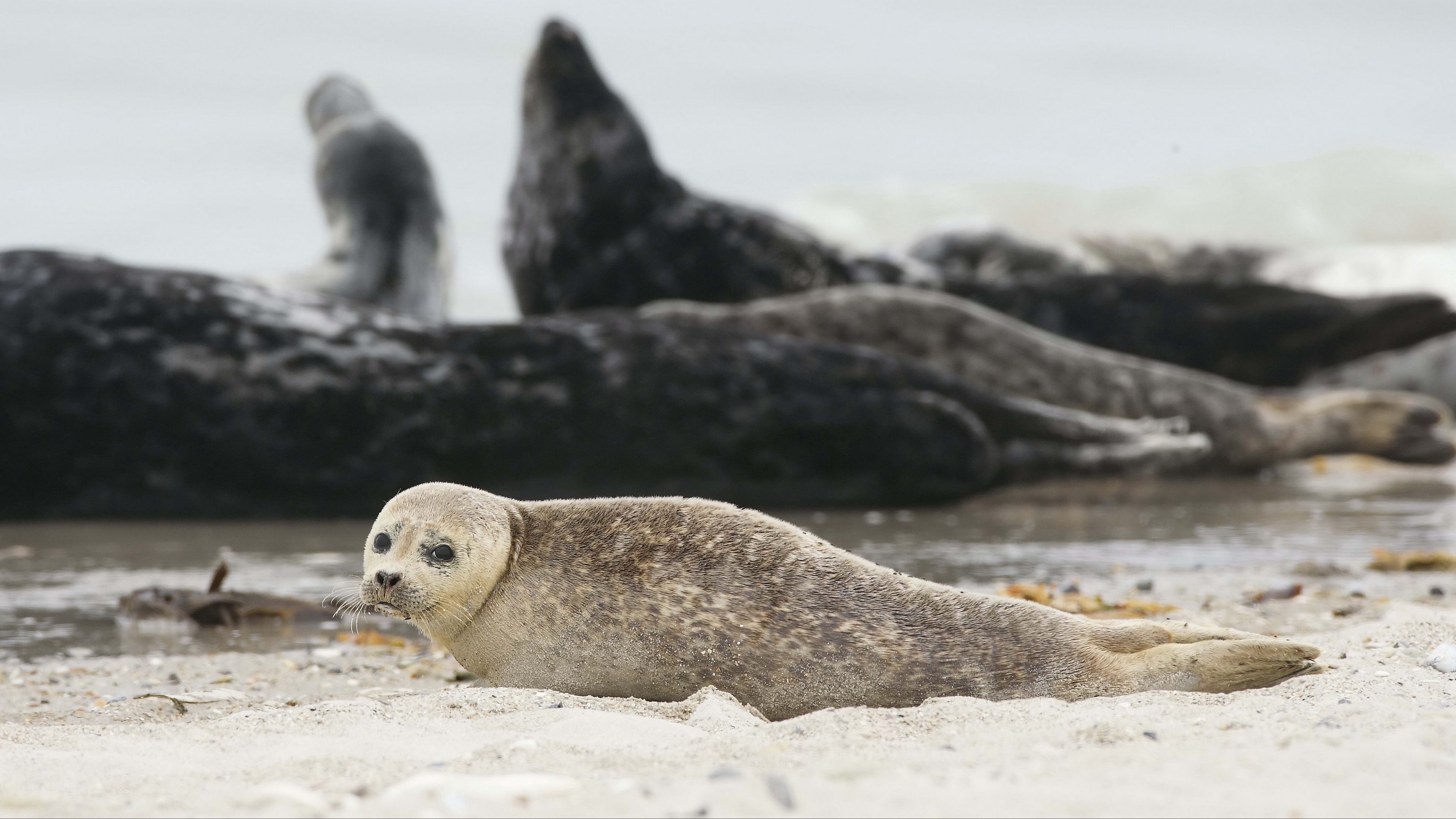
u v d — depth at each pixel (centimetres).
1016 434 3359
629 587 1245
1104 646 1185
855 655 1182
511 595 1273
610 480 3050
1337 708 1005
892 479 3145
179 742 1016
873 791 788
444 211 4381
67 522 2902
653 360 3059
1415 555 2131
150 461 2906
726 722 1086
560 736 1010
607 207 4306
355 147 4231
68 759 940
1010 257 5772
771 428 3078
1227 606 1761
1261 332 4356
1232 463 3869
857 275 4400
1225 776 809
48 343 2866
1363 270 6862
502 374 3019
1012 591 1809
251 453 2917
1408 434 4006
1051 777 817
